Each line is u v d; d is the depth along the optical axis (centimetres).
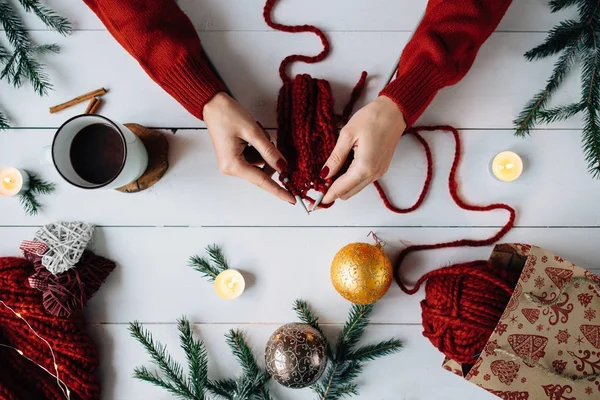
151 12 74
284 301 83
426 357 83
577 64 81
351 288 75
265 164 77
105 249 83
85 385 80
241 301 83
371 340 83
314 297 83
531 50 81
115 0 73
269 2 81
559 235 83
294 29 82
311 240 83
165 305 83
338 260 77
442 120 82
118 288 84
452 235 83
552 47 80
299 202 78
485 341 73
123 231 83
